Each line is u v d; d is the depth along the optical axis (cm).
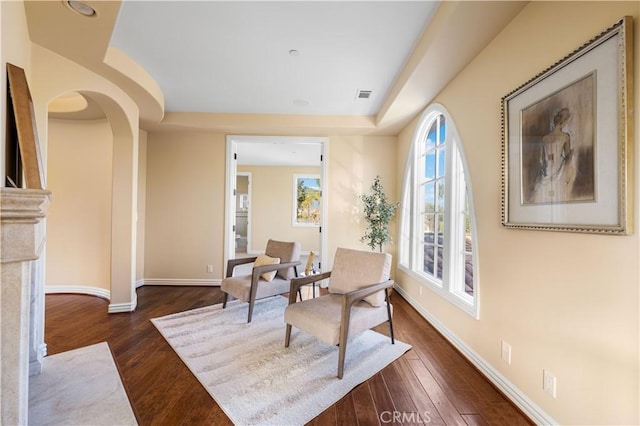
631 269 114
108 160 378
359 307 234
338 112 394
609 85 119
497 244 196
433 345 251
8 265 106
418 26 211
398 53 247
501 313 190
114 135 317
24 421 112
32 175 154
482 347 209
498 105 195
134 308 332
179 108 383
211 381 194
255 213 813
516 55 178
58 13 183
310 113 398
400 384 194
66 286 397
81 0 171
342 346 199
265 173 816
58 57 229
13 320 108
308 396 179
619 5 118
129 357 225
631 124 113
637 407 112
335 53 247
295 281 249
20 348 109
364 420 159
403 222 407
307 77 292
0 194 99
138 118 353
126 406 170
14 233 105
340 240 446
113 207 322
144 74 281
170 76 293
